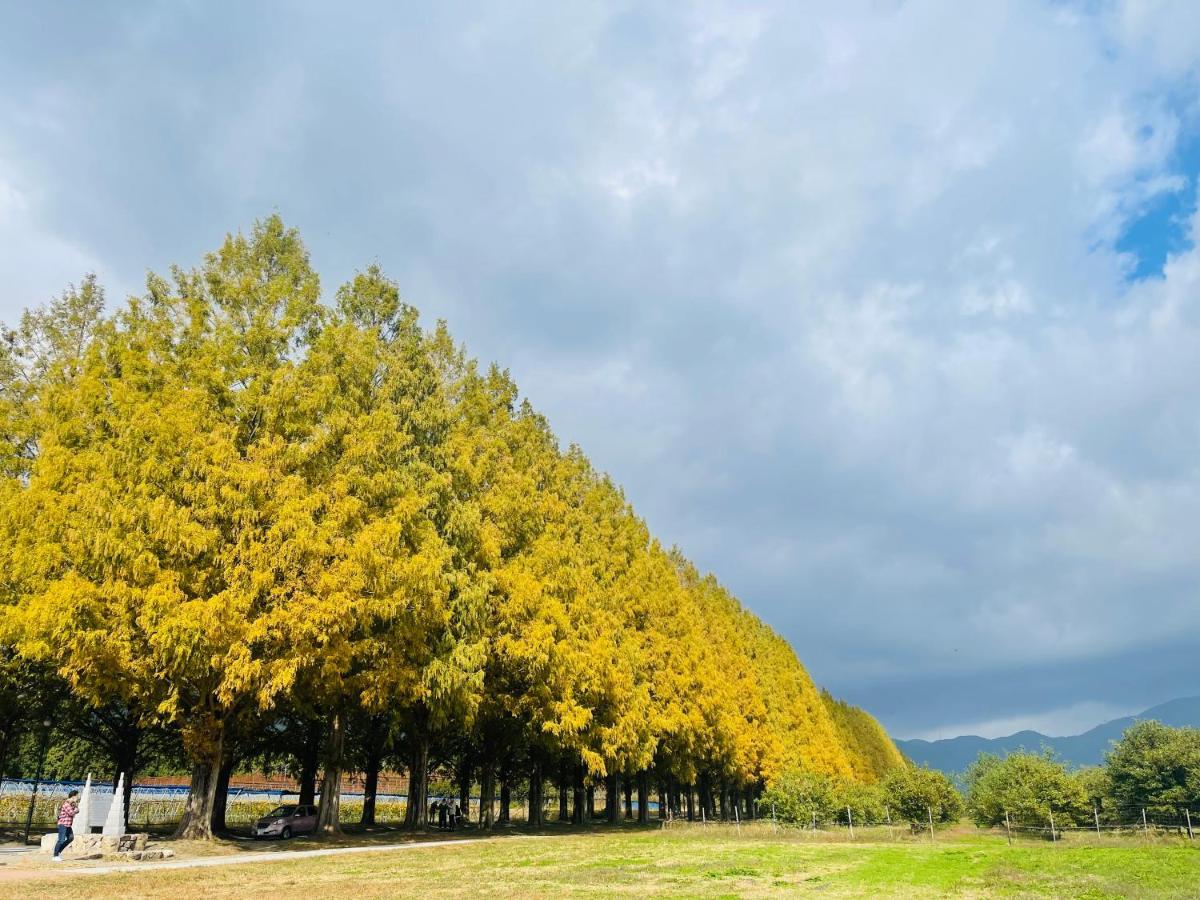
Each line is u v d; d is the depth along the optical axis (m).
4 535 23.72
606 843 30.14
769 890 16.50
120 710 34.56
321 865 20.45
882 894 16.14
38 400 29.25
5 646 25.81
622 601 44.66
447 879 17.73
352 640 26.47
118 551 20.80
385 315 35.44
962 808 52.38
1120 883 18.16
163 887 16.02
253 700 26.33
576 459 50.41
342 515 23.77
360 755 40.06
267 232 30.14
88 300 32.66
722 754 55.84
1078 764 54.31
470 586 29.66
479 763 46.62
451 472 32.19
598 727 36.12
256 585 21.70
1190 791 43.97
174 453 22.75
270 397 24.80
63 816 21.28
